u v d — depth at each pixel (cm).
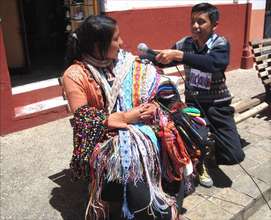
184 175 264
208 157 357
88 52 248
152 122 256
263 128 467
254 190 332
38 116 480
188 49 317
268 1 903
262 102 480
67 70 250
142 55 291
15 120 460
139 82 260
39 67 725
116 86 253
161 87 277
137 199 239
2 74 439
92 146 238
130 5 567
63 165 384
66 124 487
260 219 318
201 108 326
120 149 232
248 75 741
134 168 234
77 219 298
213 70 290
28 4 878
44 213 306
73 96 243
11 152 412
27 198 327
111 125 238
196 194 326
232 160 321
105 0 536
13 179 358
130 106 257
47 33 925
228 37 746
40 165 384
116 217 279
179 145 252
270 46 490
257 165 376
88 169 244
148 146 239
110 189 246
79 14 577
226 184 342
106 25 236
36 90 523
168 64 310
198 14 299
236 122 399
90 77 246
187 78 331
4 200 325
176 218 253
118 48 248
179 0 643
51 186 345
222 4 712
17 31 653
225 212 302
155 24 611
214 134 323
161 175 256
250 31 805
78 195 329
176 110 274
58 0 882
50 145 429
